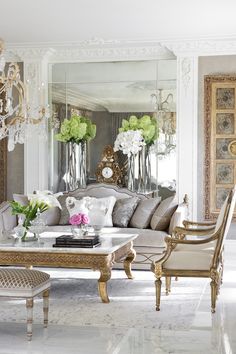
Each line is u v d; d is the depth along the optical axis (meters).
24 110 5.50
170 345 4.01
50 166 8.72
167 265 4.97
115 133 8.50
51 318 4.73
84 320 4.67
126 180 8.41
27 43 8.20
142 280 6.27
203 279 6.35
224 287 5.95
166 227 6.93
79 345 4.02
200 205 8.05
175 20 6.95
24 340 4.14
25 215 5.80
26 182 8.55
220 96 7.97
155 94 8.36
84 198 7.30
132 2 6.20
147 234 6.62
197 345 4.00
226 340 4.12
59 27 7.34
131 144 8.13
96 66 8.55
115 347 3.97
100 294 5.27
